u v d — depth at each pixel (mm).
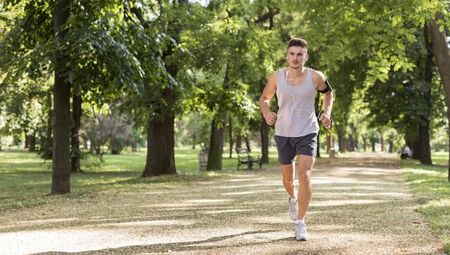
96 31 9828
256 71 18047
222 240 5012
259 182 13500
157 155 17297
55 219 6645
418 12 9961
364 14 10820
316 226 5770
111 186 12727
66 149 11039
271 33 18562
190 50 15500
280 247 4680
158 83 12758
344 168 22500
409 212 6852
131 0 11336
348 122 50500
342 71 28266
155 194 10297
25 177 19938
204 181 14273
